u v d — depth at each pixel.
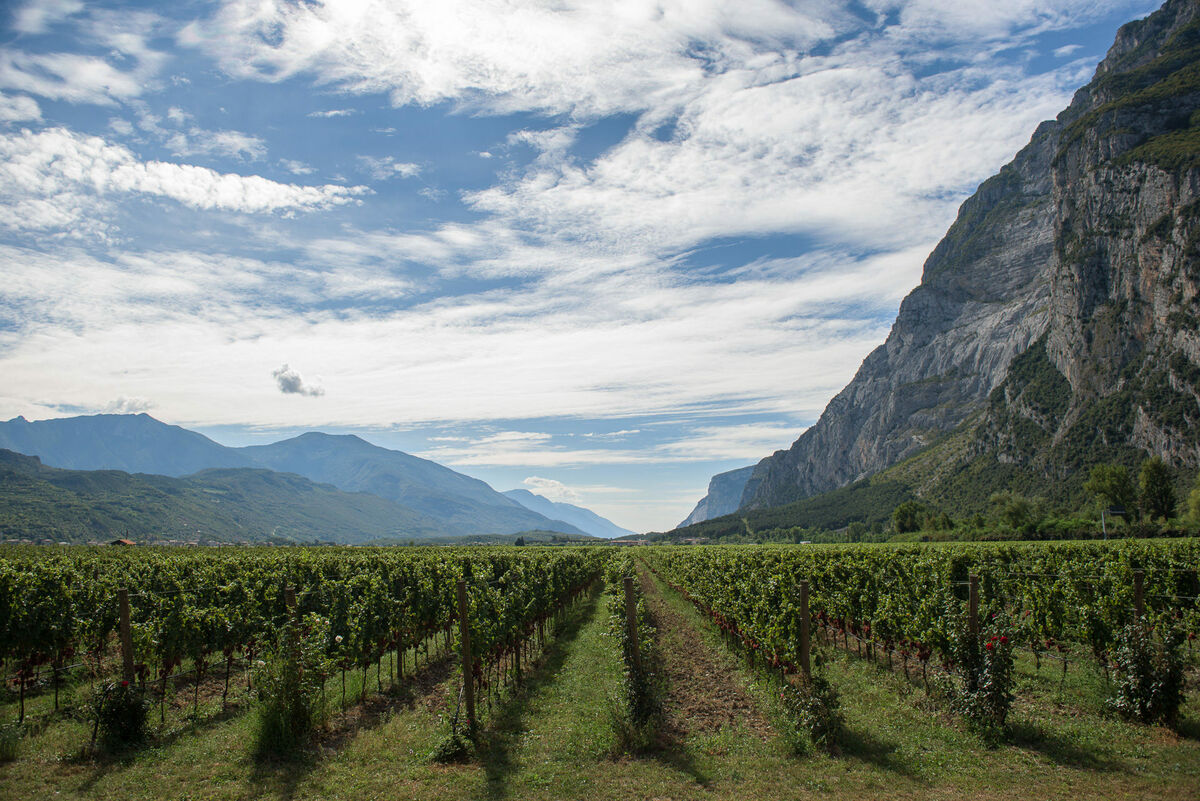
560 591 26.95
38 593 13.81
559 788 9.45
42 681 15.68
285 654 11.51
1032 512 97.12
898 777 9.41
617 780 9.72
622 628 13.43
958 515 139.88
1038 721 11.43
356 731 12.20
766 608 15.63
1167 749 9.89
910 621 14.87
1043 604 17.62
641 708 11.84
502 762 10.60
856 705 13.29
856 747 10.61
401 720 12.61
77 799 8.88
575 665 18.38
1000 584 21.30
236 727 12.34
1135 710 11.10
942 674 12.88
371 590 17.06
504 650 16.66
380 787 9.51
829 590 21.83
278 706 11.05
